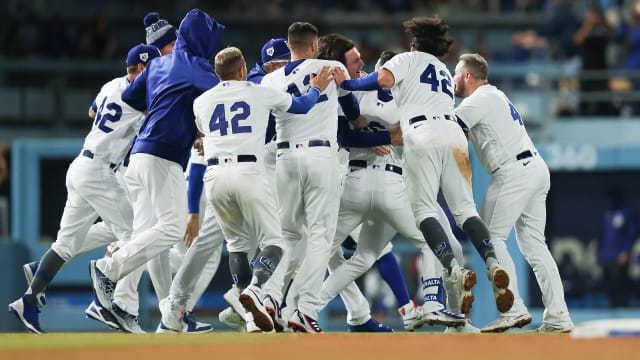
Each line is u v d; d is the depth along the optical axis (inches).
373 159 1302.9
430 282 1320.1
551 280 1316.4
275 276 1216.2
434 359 789.9
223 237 1348.4
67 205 1353.3
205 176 1216.8
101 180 1325.0
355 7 3294.8
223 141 1202.0
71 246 1342.3
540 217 1326.3
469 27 3186.5
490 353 837.8
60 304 2148.1
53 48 3056.1
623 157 2212.1
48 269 1328.7
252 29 3179.1
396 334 1130.0
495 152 1300.4
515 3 3316.9
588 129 2576.3
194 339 1015.0
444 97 1252.5
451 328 1338.6
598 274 2212.1
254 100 1204.5
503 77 2827.3
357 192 1298.0
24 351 850.8
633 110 2659.9
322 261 1235.2
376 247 1354.6
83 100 2832.2
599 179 2224.4
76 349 877.2
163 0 3282.5
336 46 1312.7
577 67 2970.0
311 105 1211.2
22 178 2187.5
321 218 1237.1
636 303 2198.6
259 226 1202.6
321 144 1229.7
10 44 3014.3
